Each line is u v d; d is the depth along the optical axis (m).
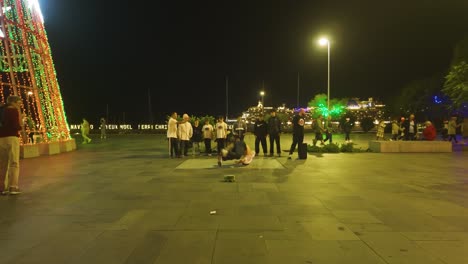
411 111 44.03
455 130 25.34
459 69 24.67
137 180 10.38
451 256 4.66
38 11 19.55
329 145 18.92
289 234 5.52
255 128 17.39
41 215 6.68
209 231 5.68
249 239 5.30
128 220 6.31
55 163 14.66
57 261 4.58
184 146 17.41
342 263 4.46
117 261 4.55
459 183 9.80
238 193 8.48
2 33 16.80
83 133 27.06
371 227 5.86
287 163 14.20
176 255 4.73
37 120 19.92
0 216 6.62
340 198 7.94
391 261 4.51
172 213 6.73
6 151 8.49
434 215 6.58
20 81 20.09
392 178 10.62
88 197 8.16
